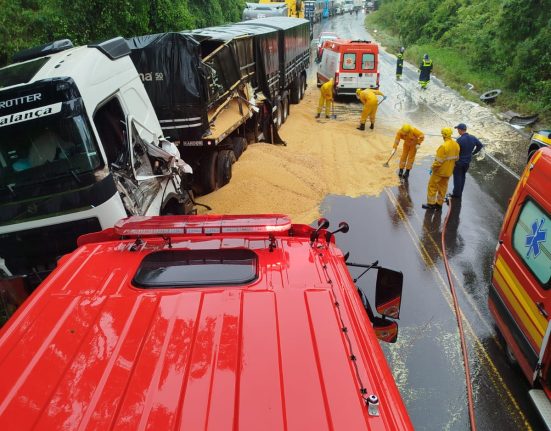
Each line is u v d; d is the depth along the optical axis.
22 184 4.66
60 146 4.63
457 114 16.92
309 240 3.35
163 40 7.93
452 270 7.17
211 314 2.54
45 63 5.16
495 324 5.99
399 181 10.67
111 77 5.55
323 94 15.71
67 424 1.92
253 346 2.32
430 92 20.77
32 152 4.64
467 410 4.71
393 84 22.67
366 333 2.50
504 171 11.44
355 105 18.19
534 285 4.55
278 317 2.52
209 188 9.12
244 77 10.95
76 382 2.13
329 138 13.52
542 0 17.73
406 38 37.91
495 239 8.14
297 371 2.19
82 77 4.81
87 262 3.08
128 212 5.26
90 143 4.72
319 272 2.94
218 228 3.21
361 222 8.68
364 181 10.62
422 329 5.87
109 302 2.65
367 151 12.55
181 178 7.30
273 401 2.03
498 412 4.71
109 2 13.46
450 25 32.69
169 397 2.04
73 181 4.68
